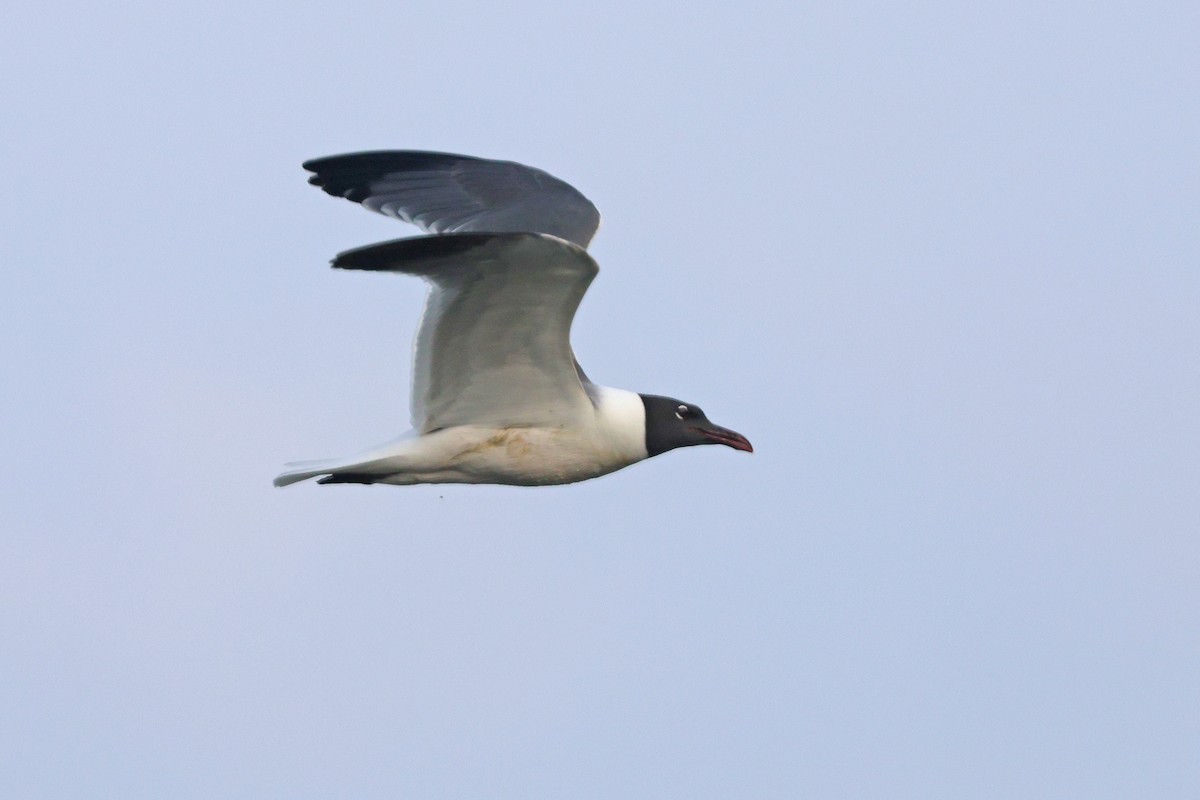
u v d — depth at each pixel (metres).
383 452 12.59
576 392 12.66
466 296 11.47
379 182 14.53
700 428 13.51
